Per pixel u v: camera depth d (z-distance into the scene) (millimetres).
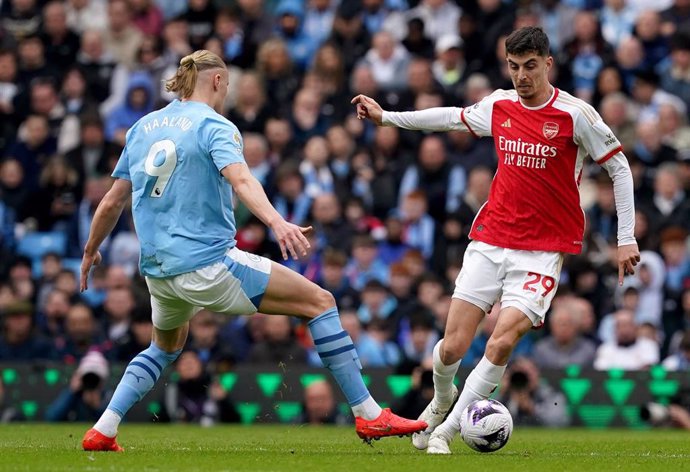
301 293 23562
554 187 24828
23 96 61844
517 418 41281
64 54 64000
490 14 61219
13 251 56156
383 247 52562
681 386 41469
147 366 24750
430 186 54438
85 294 52781
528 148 24875
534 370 41344
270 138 56500
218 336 45594
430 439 25203
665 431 39469
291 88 60219
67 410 42344
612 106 56406
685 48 59031
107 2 66438
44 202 56531
